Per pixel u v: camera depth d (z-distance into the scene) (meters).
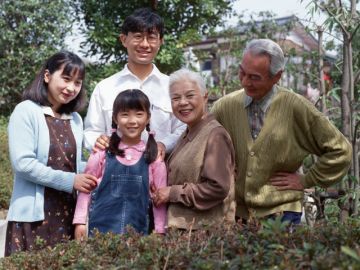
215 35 9.20
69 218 2.95
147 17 3.06
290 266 1.47
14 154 2.78
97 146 2.87
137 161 2.81
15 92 9.85
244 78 2.64
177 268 1.69
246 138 2.74
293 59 7.16
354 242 1.77
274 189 2.71
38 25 9.67
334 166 2.65
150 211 2.83
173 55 8.05
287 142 2.67
